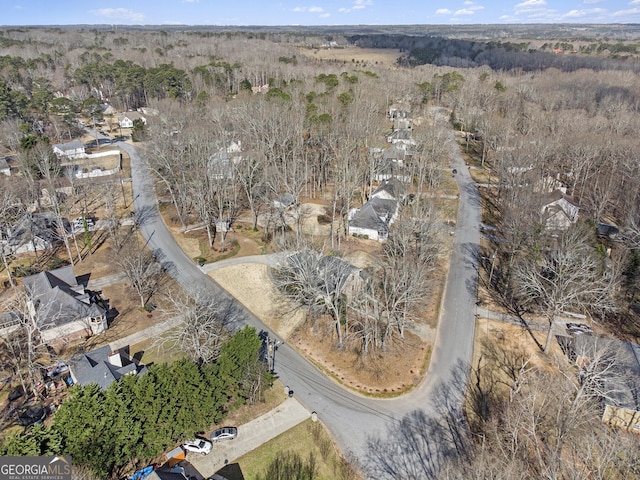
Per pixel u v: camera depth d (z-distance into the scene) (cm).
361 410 4388
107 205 8338
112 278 6475
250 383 4303
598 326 5531
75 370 4481
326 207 8762
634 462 3491
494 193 9644
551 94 14262
